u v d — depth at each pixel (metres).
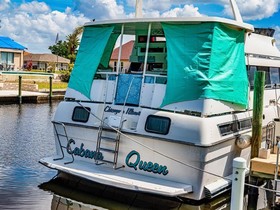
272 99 11.88
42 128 17.70
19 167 10.87
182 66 8.36
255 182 8.46
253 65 10.77
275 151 9.34
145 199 8.34
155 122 8.31
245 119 9.60
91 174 8.37
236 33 9.08
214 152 8.21
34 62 72.62
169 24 8.62
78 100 9.66
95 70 9.50
